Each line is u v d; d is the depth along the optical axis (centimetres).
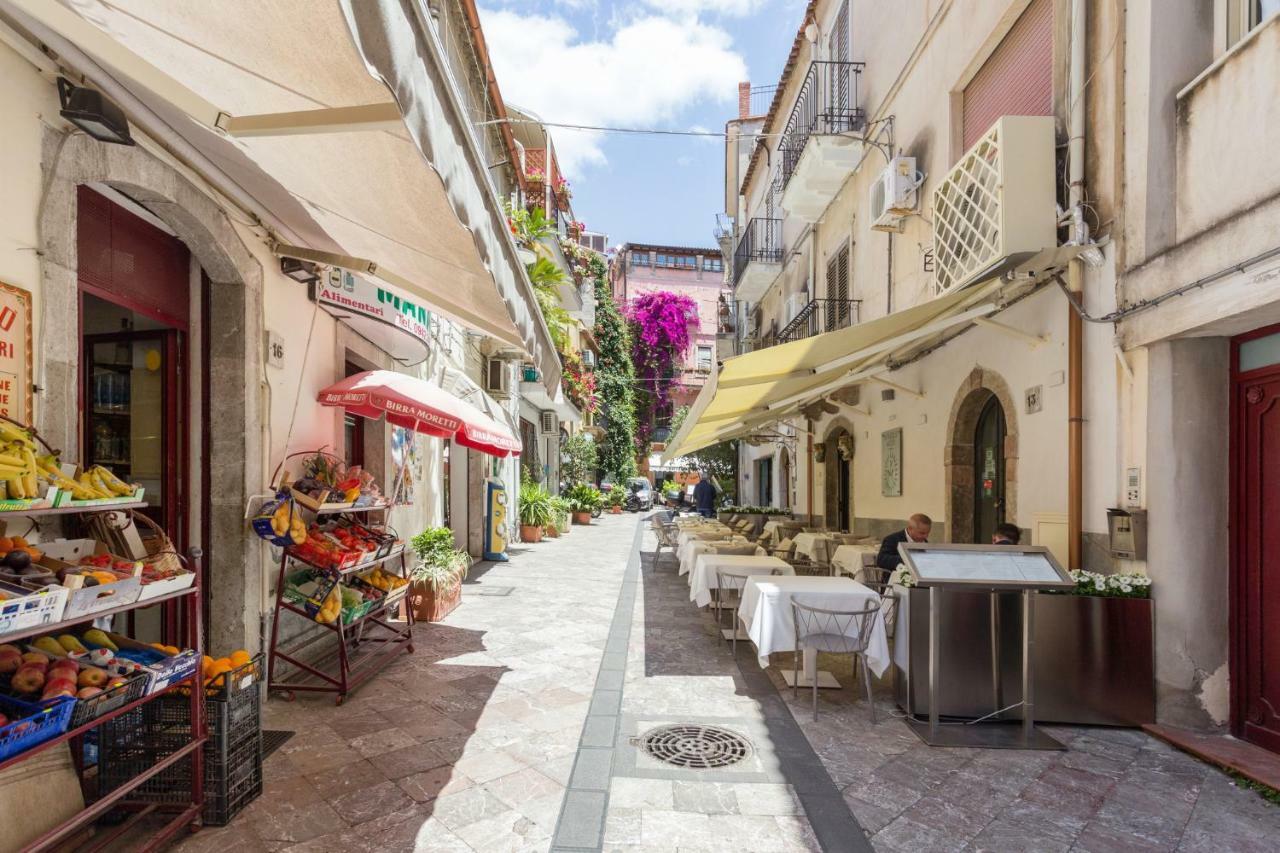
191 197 407
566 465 2522
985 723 462
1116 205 492
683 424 970
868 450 1084
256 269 484
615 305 3291
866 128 1028
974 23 722
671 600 895
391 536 609
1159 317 447
